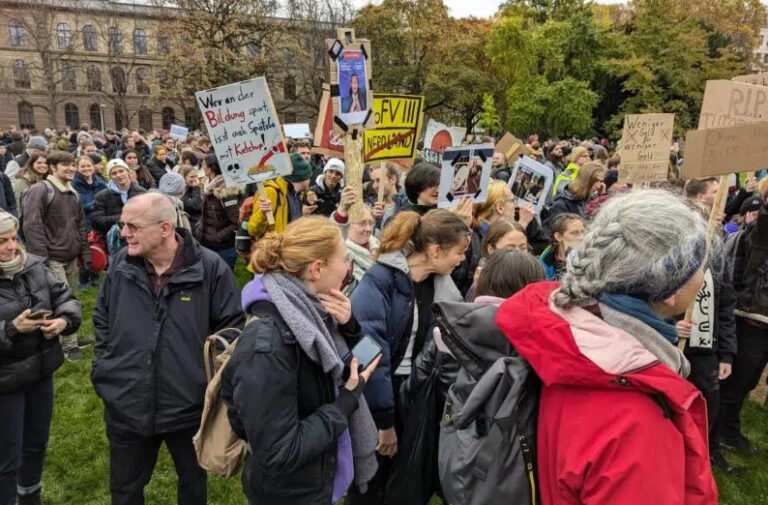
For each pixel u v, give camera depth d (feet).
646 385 3.94
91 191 25.40
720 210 10.77
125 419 8.44
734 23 152.15
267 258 6.31
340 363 6.15
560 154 44.65
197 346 8.68
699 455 4.17
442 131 21.85
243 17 104.42
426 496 7.56
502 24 115.34
